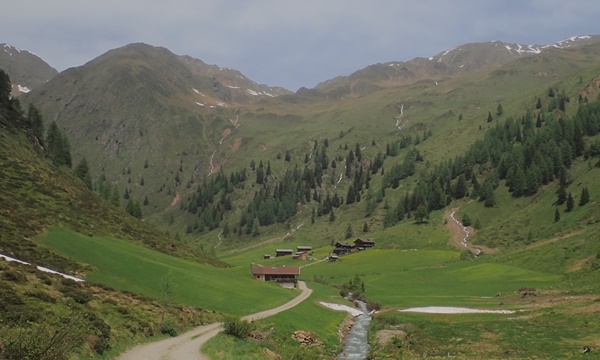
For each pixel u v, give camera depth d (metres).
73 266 75.94
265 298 95.94
